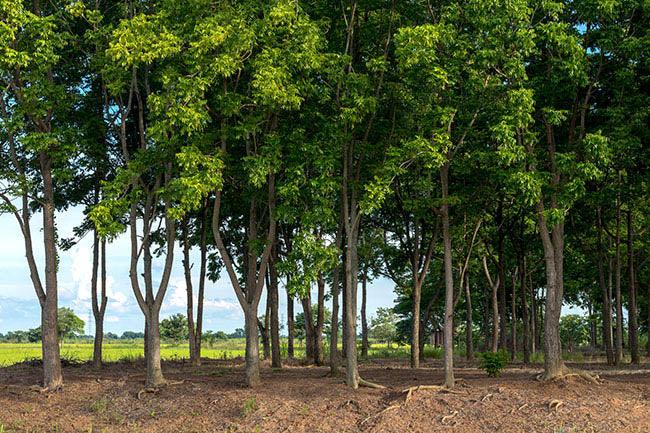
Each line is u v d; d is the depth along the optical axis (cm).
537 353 3616
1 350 6231
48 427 1528
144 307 1839
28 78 1712
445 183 1708
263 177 1566
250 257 1855
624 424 1374
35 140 1677
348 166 1798
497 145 1698
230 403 1622
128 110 1873
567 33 1708
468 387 1672
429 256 2422
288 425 1475
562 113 1756
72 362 2642
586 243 2952
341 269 2434
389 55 1816
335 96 1736
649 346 3500
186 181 1460
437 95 1633
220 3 1625
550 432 1354
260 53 1580
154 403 1672
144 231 1869
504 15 1524
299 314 5022
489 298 4241
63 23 1858
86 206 2350
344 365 2636
